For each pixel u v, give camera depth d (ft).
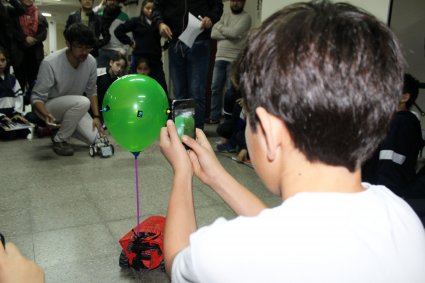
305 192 1.45
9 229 6.00
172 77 11.47
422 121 10.50
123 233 5.99
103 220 6.41
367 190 1.55
